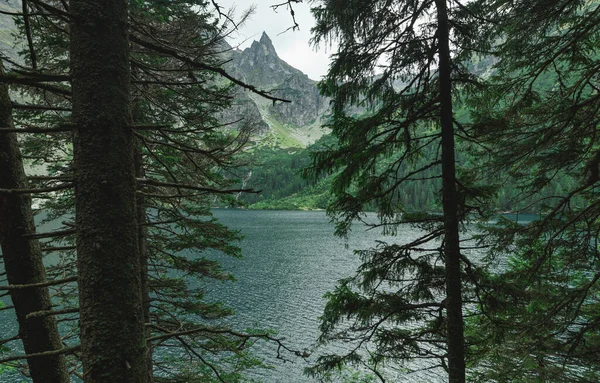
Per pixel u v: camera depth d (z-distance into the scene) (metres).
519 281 6.00
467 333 8.08
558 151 5.09
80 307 1.90
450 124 5.29
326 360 6.44
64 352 2.30
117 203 1.90
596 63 4.73
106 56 1.91
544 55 5.11
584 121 4.76
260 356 21.53
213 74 6.29
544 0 4.51
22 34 5.47
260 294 34.75
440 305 5.46
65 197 6.75
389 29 5.27
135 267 2.00
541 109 5.08
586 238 5.10
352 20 5.05
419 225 6.02
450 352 5.22
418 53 5.38
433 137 5.54
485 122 5.28
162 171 6.98
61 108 2.55
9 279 2.64
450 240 5.30
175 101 6.39
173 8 6.01
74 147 1.93
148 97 6.26
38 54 5.62
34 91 4.76
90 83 1.87
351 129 5.49
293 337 24.70
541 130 5.15
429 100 5.73
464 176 6.22
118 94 1.95
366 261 6.16
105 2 1.93
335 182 5.55
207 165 6.06
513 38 5.08
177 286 8.45
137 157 6.55
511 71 5.56
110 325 1.84
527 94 5.41
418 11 5.12
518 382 5.50
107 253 1.85
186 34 5.70
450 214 5.30
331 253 56.56
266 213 154.12
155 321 7.87
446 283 5.35
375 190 5.71
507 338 5.62
